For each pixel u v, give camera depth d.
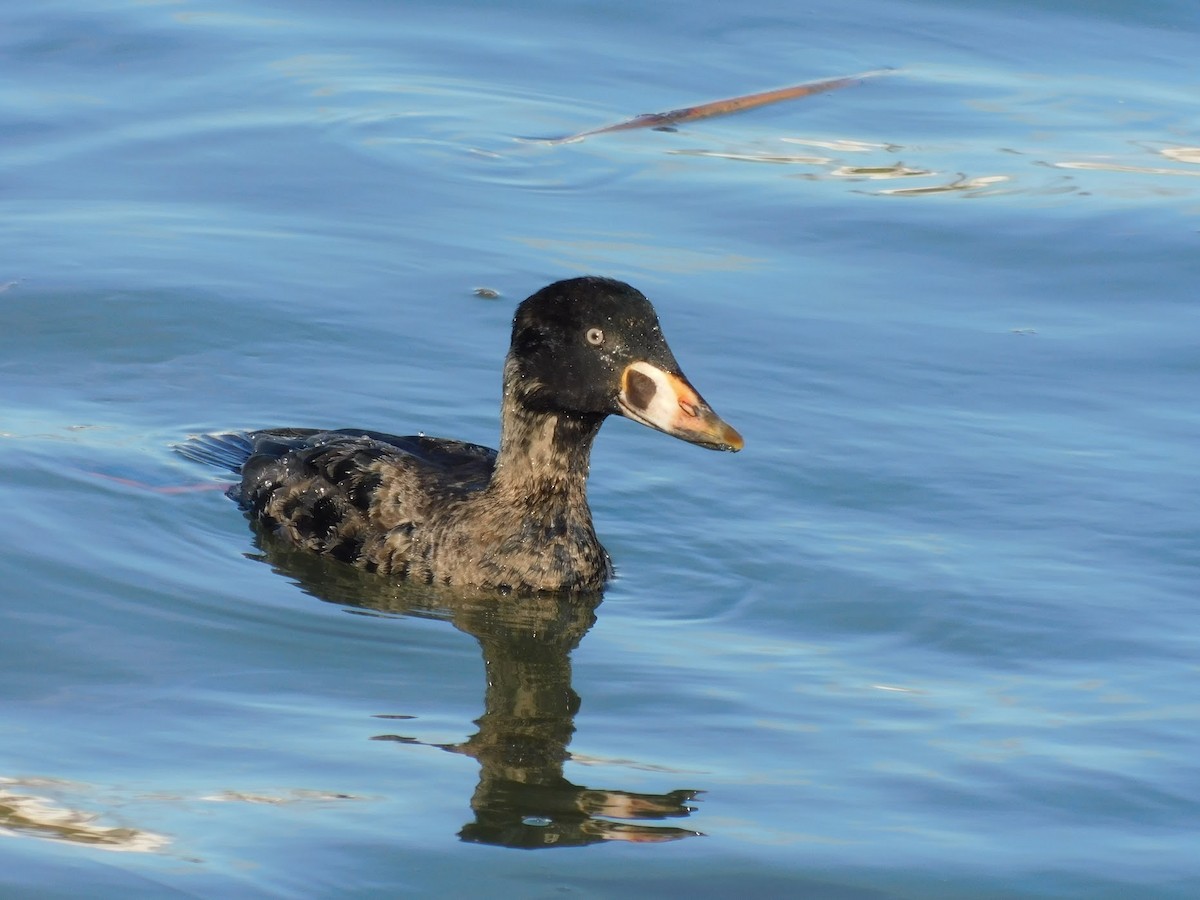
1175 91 22.64
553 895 8.13
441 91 21.88
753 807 9.04
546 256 17.69
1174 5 25.25
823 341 16.16
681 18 24.48
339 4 24.72
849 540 12.87
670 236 18.39
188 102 21.30
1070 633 11.38
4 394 14.49
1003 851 8.65
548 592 12.12
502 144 20.50
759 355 15.83
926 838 8.76
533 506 12.23
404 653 11.02
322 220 18.39
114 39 23.09
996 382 15.46
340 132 20.56
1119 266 18.00
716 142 20.86
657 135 20.98
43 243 17.34
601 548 12.48
